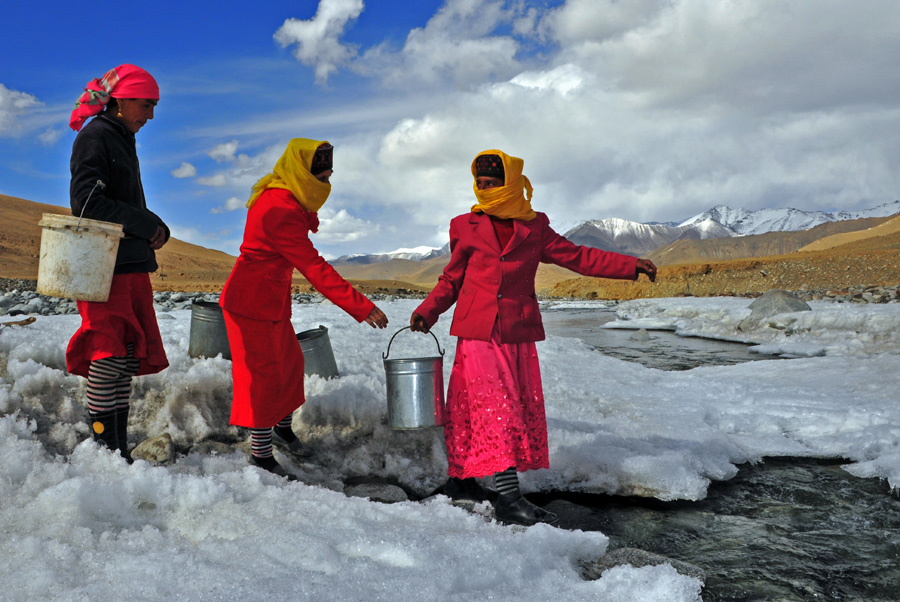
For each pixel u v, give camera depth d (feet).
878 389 20.40
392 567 7.48
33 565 6.98
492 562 7.87
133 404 13.70
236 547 7.73
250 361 11.35
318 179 11.17
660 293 159.43
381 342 25.31
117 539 7.97
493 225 10.89
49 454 10.50
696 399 19.89
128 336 10.76
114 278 10.45
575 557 8.95
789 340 37.96
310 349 15.80
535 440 11.11
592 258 11.48
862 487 12.34
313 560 7.44
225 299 11.28
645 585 7.59
